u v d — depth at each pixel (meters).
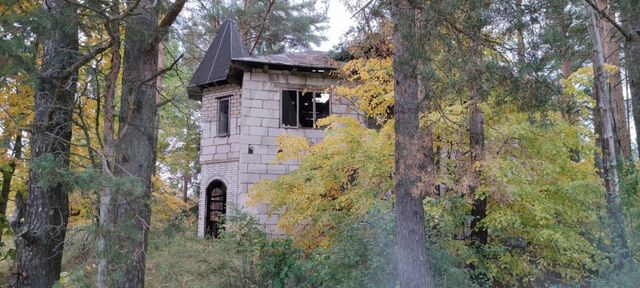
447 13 6.32
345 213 9.64
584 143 9.38
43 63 7.20
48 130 7.14
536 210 8.30
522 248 9.39
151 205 7.76
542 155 9.05
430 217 8.16
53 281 7.32
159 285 10.01
